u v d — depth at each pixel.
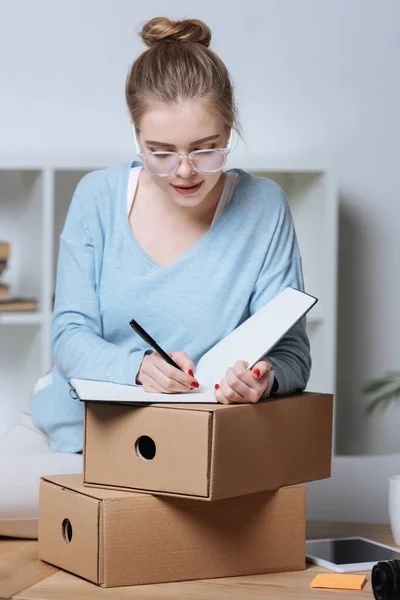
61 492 1.75
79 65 3.76
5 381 3.77
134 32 3.76
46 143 3.76
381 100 3.86
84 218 2.16
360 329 3.89
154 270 2.11
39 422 2.33
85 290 2.12
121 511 1.65
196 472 1.62
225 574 1.73
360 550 1.90
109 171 2.22
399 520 1.97
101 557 1.64
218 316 2.10
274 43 3.80
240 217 2.13
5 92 3.74
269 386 1.79
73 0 3.74
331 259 3.45
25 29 3.74
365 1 3.83
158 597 1.59
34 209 3.52
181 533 1.69
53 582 1.67
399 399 3.91
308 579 1.72
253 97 3.81
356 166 3.87
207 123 1.83
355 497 2.66
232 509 1.73
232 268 2.10
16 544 2.00
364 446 3.90
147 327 2.11
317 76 3.83
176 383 1.76
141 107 1.85
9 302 3.41
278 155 3.83
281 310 1.90
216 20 3.79
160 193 2.12
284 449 1.77
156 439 1.66
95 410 1.74
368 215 3.88
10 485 2.03
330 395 1.89
